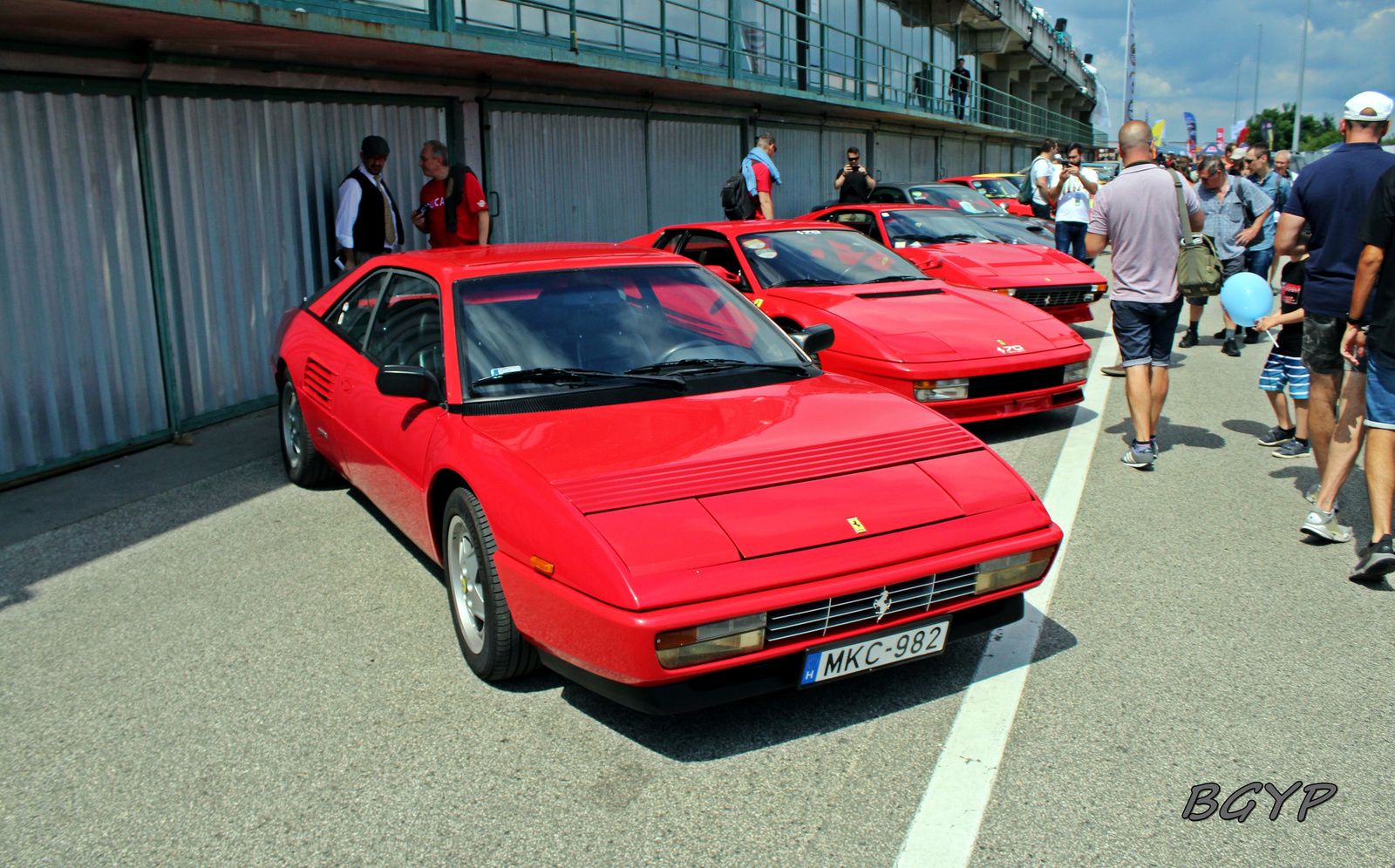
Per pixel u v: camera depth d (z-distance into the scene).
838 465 2.98
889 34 21.55
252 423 6.77
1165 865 2.22
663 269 4.09
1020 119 34.66
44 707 3.06
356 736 2.85
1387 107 4.20
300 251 7.38
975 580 2.80
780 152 16.75
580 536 2.60
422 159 7.84
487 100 9.46
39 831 2.44
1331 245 4.33
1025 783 2.54
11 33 5.11
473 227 7.93
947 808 2.45
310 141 7.41
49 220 5.41
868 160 20.92
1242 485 5.09
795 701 3.01
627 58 11.76
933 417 3.44
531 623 2.75
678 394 3.47
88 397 5.71
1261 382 5.73
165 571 4.15
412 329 3.93
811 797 2.51
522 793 2.55
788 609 2.54
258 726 2.92
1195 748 2.69
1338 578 3.87
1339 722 2.81
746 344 3.87
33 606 3.83
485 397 3.36
